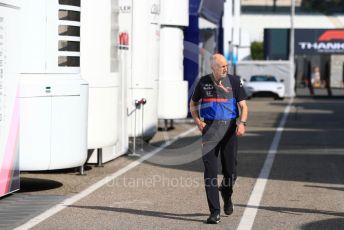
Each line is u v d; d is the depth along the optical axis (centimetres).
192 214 1185
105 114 1670
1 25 1232
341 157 2017
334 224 1112
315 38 6906
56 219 1141
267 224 1109
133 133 2091
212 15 3322
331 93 6931
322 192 1417
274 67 6562
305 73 6988
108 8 1661
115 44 1734
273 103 5322
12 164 1309
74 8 1430
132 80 2152
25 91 1345
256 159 1961
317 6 9838
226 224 1109
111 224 1105
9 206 1253
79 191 1408
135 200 1312
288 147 2291
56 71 1391
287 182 1545
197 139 2459
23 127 1348
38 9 1371
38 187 1450
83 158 1448
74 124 1409
